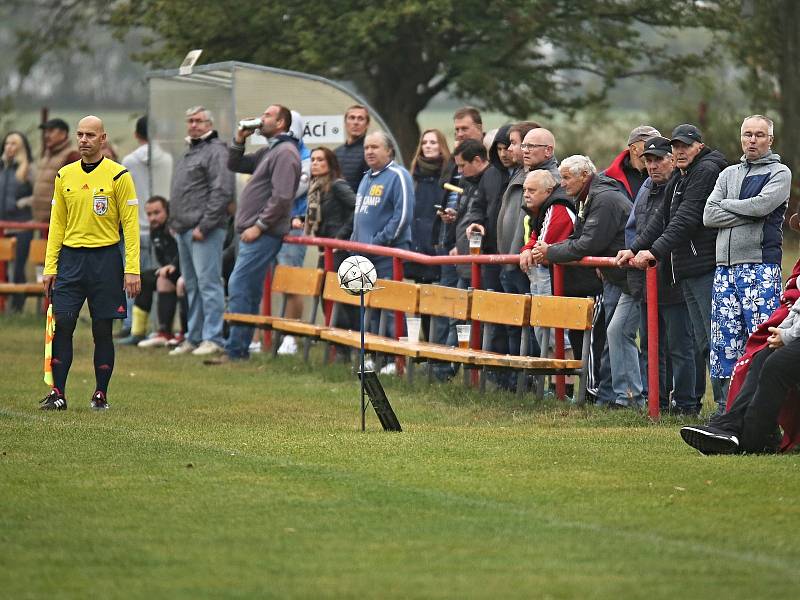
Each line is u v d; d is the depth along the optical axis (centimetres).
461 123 4591
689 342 3625
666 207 3578
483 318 4091
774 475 2747
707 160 3503
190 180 5131
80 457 2944
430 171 5059
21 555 2156
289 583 2008
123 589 1980
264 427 3434
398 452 3028
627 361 3747
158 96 5725
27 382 4341
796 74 7125
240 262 4978
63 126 6438
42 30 9844
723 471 2794
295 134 5238
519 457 2964
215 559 2136
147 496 2559
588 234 3759
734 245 3362
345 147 5297
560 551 2186
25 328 6078
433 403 3922
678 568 2092
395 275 4600
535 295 3959
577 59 8556
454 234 4619
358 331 4947
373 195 4806
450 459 2941
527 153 4009
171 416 3634
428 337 4978
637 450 3056
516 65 8438
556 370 3778
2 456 2953
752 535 2289
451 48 8450
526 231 4112
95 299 3722
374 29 7806
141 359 5056
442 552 2178
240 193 5403
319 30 7969
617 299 3800
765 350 3062
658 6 8306
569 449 3067
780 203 3331
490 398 3944
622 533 2298
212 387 4291
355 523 2359
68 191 3684
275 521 2373
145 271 5556
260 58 8206
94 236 3691
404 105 8706
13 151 6725
